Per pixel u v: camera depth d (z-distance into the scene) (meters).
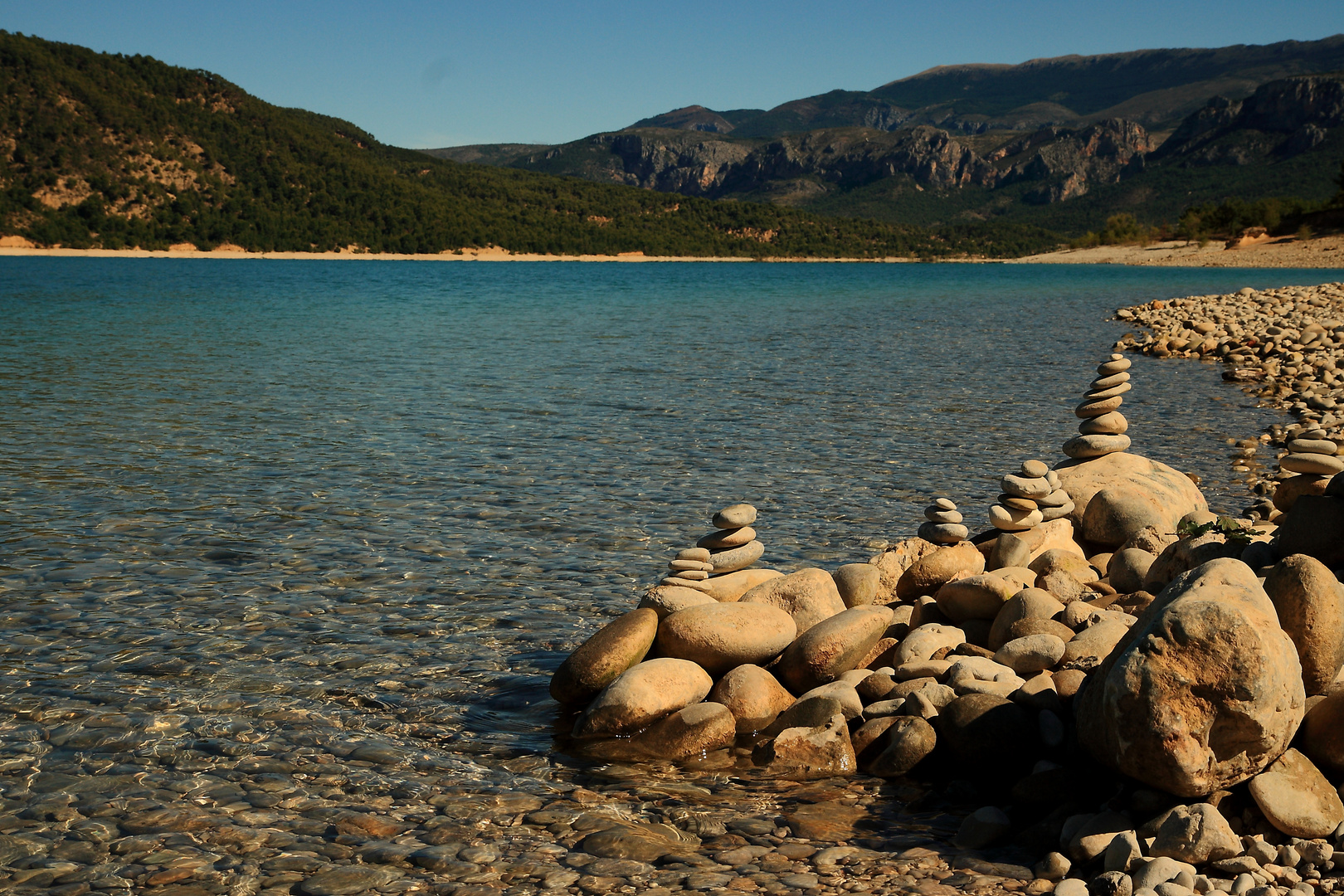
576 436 15.87
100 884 4.51
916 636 6.91
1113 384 10.16
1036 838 4.84
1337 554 6.33
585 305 51.22
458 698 6.77
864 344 30.69
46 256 137.00
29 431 15.66
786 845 4.86
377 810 5.23
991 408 18.58
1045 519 8.91
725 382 22.05
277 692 6.75
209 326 35.59
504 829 5.03
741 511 7.81
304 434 15.73
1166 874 4.11
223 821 5.08
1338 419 16.42
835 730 5.91
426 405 18.61
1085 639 6.20
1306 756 4.95
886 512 11.52
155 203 156.25
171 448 14.55
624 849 4.78
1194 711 4.62
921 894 4.34
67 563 9.38
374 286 70.44
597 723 6.18
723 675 6.80
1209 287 65.25
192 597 8.58
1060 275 96.38
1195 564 7.05
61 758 5.75
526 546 10.17
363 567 9.42
